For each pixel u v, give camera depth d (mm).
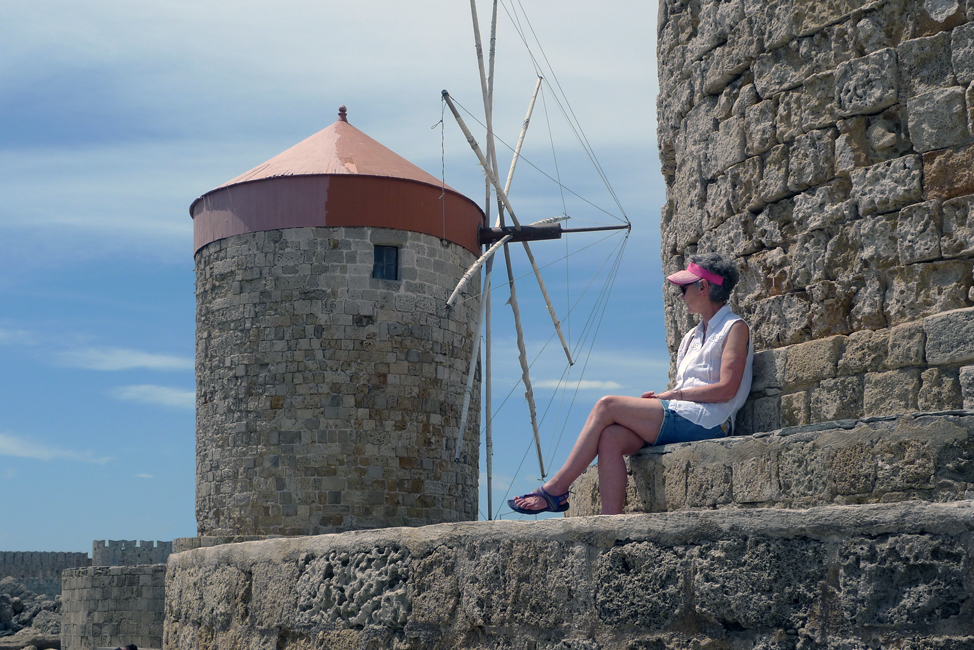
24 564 53500
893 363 5699
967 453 4539
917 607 3672
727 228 7117
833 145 6320
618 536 4359
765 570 3988
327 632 5457
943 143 5754
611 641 4309
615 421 5578
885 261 5961
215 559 6660
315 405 25344
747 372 6207
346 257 25875
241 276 26344
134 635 26672
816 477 4934
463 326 27703
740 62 7004
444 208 27188
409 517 25484
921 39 5906
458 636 4812
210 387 26703
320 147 27422
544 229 28984
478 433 28516
